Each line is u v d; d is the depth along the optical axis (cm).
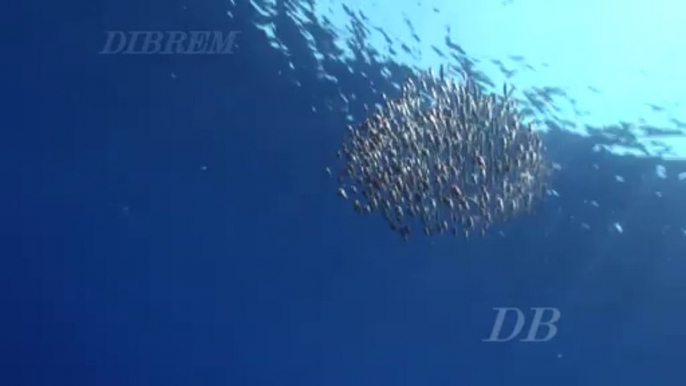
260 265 789
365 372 784
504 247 782
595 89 817
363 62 821
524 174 621
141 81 802
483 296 788
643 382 796
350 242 789
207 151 802
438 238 777
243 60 812
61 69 793
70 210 779
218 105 807
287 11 818
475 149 610
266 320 784
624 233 801
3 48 788
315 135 805
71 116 789
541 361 788
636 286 802
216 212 794
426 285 787
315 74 816
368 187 627
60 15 795
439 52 827
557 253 789
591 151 807
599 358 794
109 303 770
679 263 805
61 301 765
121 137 794
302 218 796
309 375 780
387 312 787
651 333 799
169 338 773
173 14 807
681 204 809
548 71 824
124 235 782
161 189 792
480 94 636
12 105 784
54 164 783
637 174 809
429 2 823
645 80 824
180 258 785
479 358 786
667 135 818
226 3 812
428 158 611
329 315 786
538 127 804
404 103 622
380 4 822
